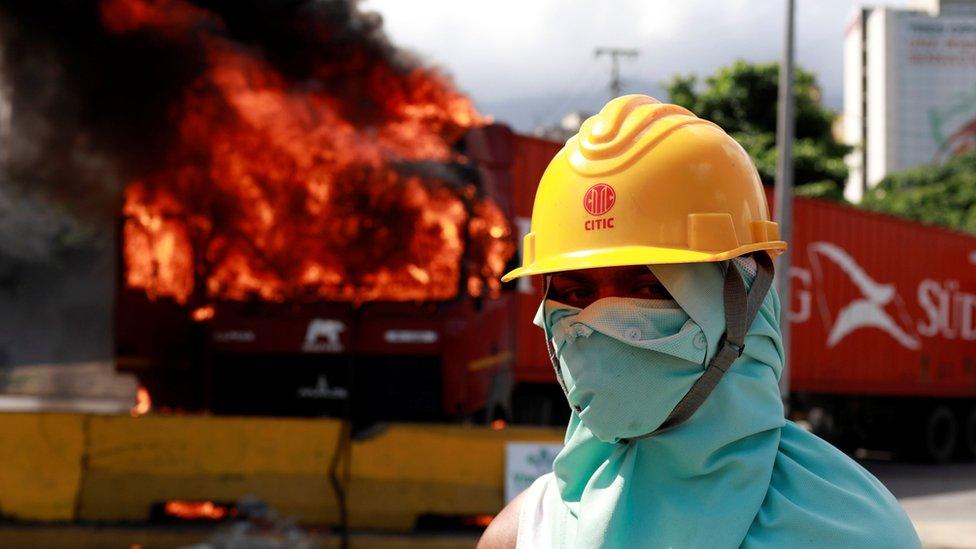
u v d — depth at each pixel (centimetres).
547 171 169
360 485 842
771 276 159
